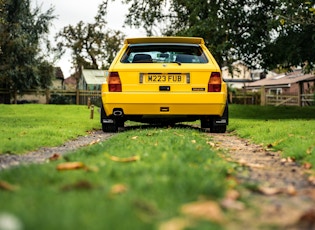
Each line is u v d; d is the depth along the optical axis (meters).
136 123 15.03
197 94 9.56
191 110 9.66
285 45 20.58
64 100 43.59
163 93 9.55
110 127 10.65
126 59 9.84
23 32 43.28
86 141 8.67
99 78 71.00
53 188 3.12
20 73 42.00
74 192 2.95
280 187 3.91
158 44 10.02
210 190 3.13
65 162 4.67
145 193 3.00
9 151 6.36
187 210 2.52
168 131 9.02
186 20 28.00
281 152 6.56
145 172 3.73
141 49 9.99
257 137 8.76
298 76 60.50
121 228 2.10
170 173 3.70
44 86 45.09
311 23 17.31
